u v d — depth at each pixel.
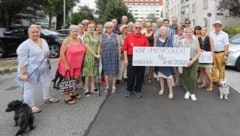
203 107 4.73
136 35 5.27
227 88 5.24
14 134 3.61
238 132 3.68
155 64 5.24
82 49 4.88
